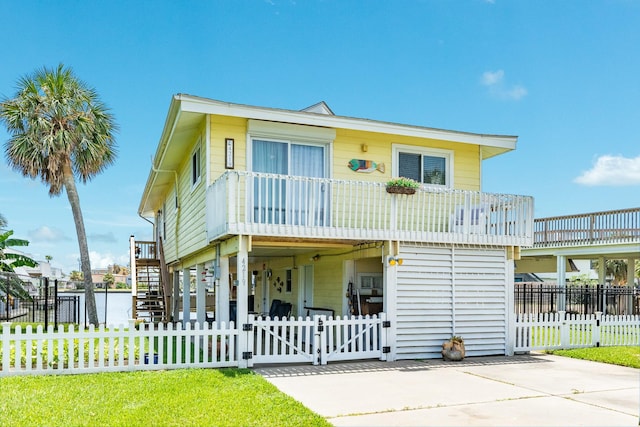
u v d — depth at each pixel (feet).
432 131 41.57
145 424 19.22
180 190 53.67
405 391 26.14
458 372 31.83
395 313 36.17
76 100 61.46
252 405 22.03
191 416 20.26
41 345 28.50
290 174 39.14
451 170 44.73
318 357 34.06
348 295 42.91
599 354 38.60
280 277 60.34
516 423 20.61
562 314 42.65
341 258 43.65
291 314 55.26
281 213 36.81
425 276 37.32
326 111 47.52
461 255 38.63
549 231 71.46
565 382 28.99
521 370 32.78
